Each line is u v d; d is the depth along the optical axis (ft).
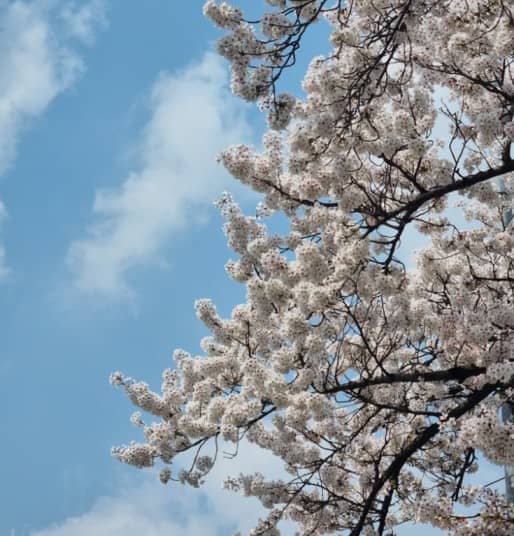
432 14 25.35
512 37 24.30
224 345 33.78
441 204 28.78
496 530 19.74
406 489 30.63
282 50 23.80
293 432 31.53
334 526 31.94
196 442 33.63
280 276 26.45
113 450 34.78
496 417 20.54
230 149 27.20
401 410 27.66
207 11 23.98
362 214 27.14
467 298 28.91
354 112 24.13
